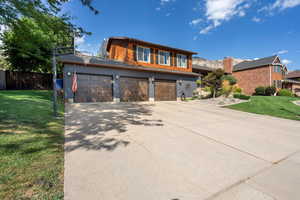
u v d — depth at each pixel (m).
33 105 6.36
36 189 1.77
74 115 5.99
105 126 4.77
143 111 7.80
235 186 2.13
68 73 9.57
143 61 13.86
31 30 5.98
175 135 4.30
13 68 15.98
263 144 3.88
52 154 2.68
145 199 1.80
